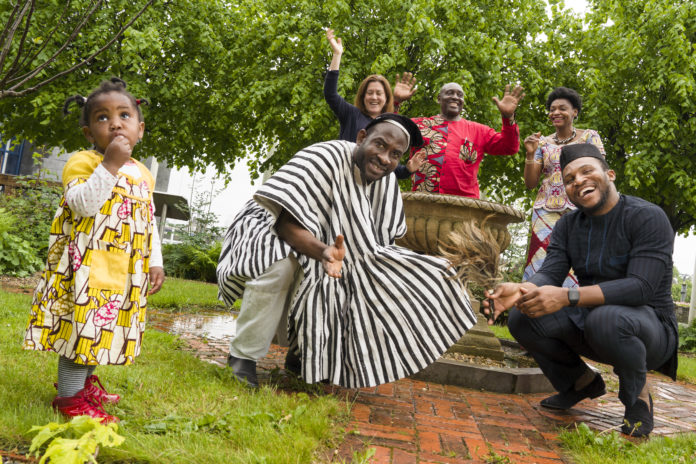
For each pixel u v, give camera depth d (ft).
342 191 8.53
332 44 12.42
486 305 7.52
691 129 29.53
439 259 8.68
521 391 11.43
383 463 6.42
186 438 6.07
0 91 10.41
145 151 35.63
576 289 8.10
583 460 7.29
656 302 9.04
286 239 8.14
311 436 6.72
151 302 19.10
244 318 9.18
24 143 47.67
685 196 29.81
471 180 14.12
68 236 6.40
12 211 28.71
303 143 32.01
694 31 30.53
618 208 9.02
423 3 28.09
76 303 6.14
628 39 30.58
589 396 10.27
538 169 14.11
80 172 6.41
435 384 11.38
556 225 10.11
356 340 8.64
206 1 33.32
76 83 29.53
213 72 33.99
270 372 10.43
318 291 8.64
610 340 8.46
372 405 9.12
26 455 5.19
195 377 8.72
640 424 8.93
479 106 30.01
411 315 8.57
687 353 30.83
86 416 4.92
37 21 26.58
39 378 7.83
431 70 30.09
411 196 12.84
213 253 39.73
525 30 32.91
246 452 5.86
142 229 6.84
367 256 8.64
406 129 8.30
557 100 14.05
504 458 7.06
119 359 6.48
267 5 31.78
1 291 17.30
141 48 27.91
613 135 32.96
